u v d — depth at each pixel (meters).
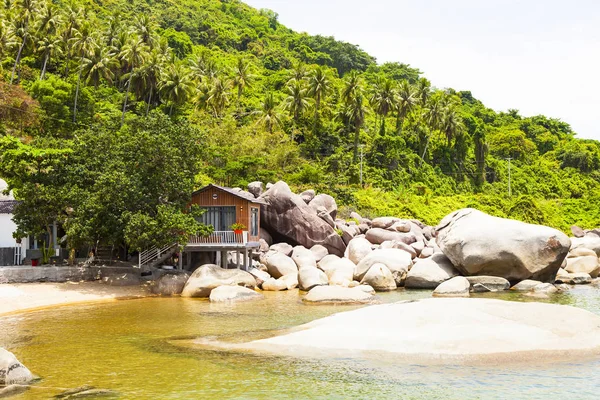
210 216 38.47
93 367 16.50
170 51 94.06
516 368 15.42
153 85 73.81
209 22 134.12
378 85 101.81
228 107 89.56
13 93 60.69
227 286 31.70
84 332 22.02
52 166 35.44
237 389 14.12
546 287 33.84
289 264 38.19
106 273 35.75
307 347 17.72
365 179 84.69
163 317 25.44
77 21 76.31
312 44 148.38
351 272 37.56
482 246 35.19
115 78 86.81
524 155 118.75
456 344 16.95
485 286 33.72
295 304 29.16
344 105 92.62
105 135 37.12
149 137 34.56
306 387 14.18
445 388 13.98
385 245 43.66
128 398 13.55
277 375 15.22
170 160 35.09
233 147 70.12
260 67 121.25
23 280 33.19
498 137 121.31
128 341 20.19
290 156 74.31
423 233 52.56
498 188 105.81
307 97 90.44
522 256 34.75
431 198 85.88
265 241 44.50
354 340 17.86
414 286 36.03
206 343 19.38
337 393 13.72
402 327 18.59
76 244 34.75
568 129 142.62
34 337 21.09
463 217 38.31
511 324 18.30
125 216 33.00
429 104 103.31
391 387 14.10
